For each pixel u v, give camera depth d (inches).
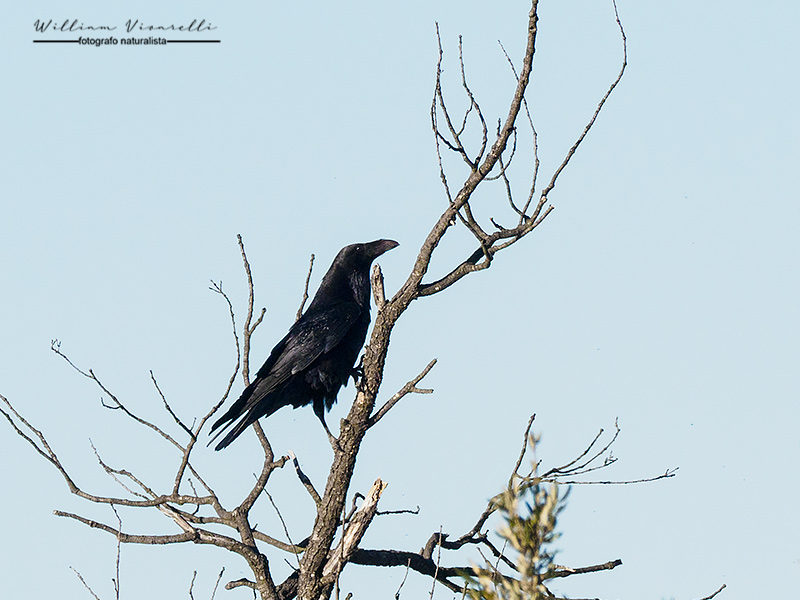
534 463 236.2
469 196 434.6
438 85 422.0
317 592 467.2
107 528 473.7
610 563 521.7
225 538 481.7
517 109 422.3
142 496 491.8
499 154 429.7
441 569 527.8
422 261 447.2
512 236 437.4
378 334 453.1
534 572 229.6
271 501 413.7
